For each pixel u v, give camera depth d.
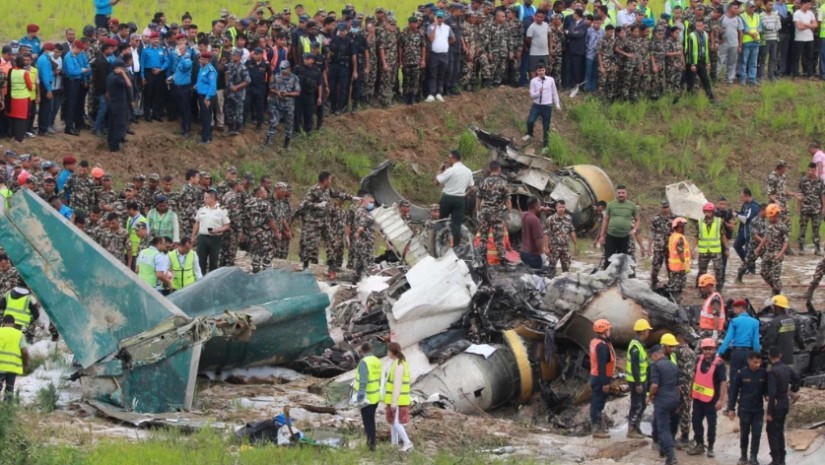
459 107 105.50
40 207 56.84
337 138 98.38
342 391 57.38
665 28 111.81
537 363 59.38
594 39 109.75
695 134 110.38
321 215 77.12
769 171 108.50
